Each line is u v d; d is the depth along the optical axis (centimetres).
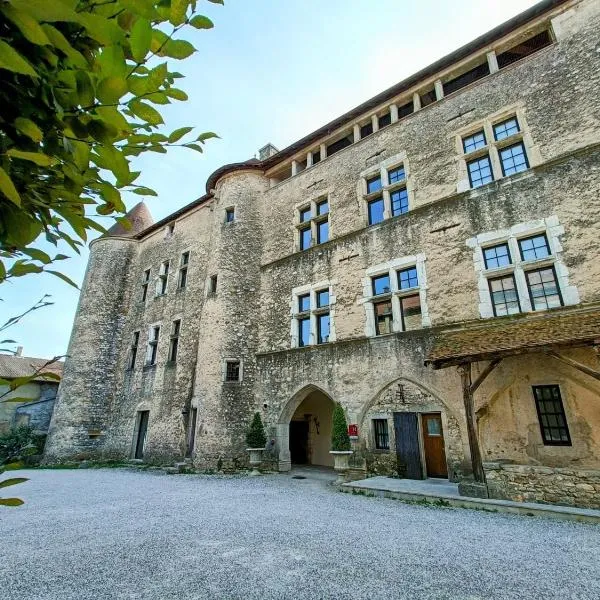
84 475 1200
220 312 1327
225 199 1537
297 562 415
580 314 717
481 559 416
